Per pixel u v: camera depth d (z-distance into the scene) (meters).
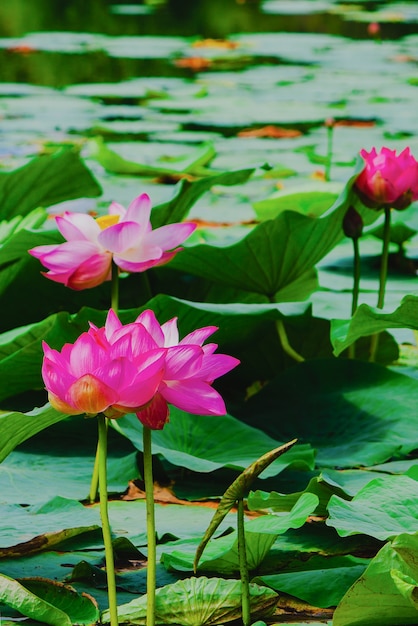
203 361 4.43
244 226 6.48
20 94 10.95
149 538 4.43
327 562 4.65
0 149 7.65
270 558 4.66
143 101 10.85
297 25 17.80
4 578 4.51
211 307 5.15
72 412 4.41
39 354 5.09
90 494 4.91
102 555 4.69
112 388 4.36
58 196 5.74
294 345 5.50
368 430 5.12
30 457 5.04
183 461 4.89
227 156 7.90
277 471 4.91
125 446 5.11
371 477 4.96
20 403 5.27
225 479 4.99
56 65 12.88
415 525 4.55
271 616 4.53
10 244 5.25
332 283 5.93
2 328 5.45
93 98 10.88
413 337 5.73
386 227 5.37
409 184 5.32
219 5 20.28
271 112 10.02
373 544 4.70
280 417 5.20
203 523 4.80
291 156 7.94
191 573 4.63
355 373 5.27
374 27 13.36
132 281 5.47
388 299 5.75
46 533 4.70
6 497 4.86
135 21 17.75
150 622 4.44
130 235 4.88
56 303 5.43
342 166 7.58
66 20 17.58
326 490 4.70
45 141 8.15
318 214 6.41
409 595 4.39
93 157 7.03
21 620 4.50
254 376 5.50
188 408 4.41
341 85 11.79
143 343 4.40
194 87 11.55
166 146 8.25
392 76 12.49
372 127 9.20
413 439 5.07
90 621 4.50
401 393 5.20
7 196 5.68
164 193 6.75
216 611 4.51
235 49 14.77
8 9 18.72
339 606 4.45
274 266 5.33
